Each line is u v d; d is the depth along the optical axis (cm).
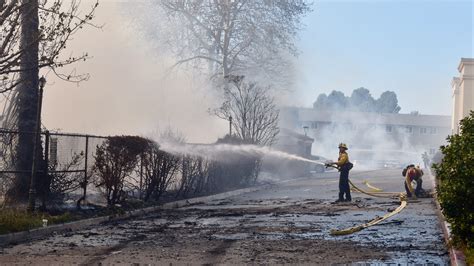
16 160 1739
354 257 1023
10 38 1408
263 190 3203
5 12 1377
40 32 1432
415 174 2322
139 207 1981
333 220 1591
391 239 1235
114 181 1891
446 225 1347
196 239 1257
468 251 951
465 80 4931
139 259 1017
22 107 1767
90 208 1788
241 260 1003
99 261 1001
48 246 1188
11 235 1296
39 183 1697
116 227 1517
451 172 991
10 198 1714
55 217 1527
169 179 2291
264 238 1263
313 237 1273
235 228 1444
